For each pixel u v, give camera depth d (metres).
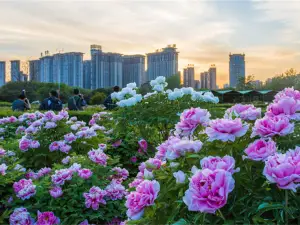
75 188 3.27
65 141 4.61
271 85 55.34
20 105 10.91
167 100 4.65
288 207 1.38
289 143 1.69
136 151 5.06
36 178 3.75
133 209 1.58
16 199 3.31
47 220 3.04
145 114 4.55
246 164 1.54
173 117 4.49
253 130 1.65
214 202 1.31
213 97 4.66
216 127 1.61
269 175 1.36
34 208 3.21
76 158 3.87
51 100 10.80
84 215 3.15
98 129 5.02
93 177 3.41
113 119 4.87
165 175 1.76
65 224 3.07
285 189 1.34
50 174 3.71
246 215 1.41
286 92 2.00
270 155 1.48
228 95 41.75
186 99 4.62
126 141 5.12
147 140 5.02
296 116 1.70
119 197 3.36
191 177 1.44
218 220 1.42
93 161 3.69
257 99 40.62
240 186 1.48
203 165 1.52
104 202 3.24
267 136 1.59
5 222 3.18
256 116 1.87
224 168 1.45
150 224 1.64
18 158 4.36
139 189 1.62
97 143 4.78
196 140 1.75
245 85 58.53
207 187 1.32
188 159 1.68
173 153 1.71
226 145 1.67
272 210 1.46
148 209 1.58
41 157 4.54
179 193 1.53
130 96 4.82
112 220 3.24
